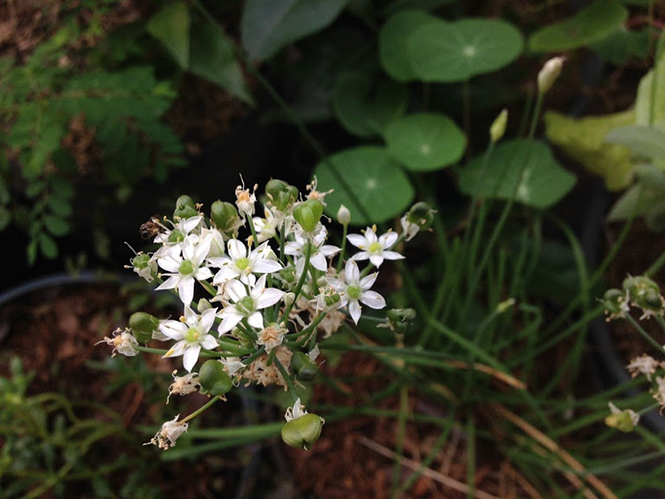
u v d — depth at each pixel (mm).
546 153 241
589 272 253
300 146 317
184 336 110
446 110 281
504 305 184
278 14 224
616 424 133
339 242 242
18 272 298
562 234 302
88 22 247
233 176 274
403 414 216
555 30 230
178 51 221
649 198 213
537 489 222
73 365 241
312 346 124
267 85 196
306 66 279
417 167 232
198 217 121
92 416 230
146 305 249
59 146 226
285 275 121
